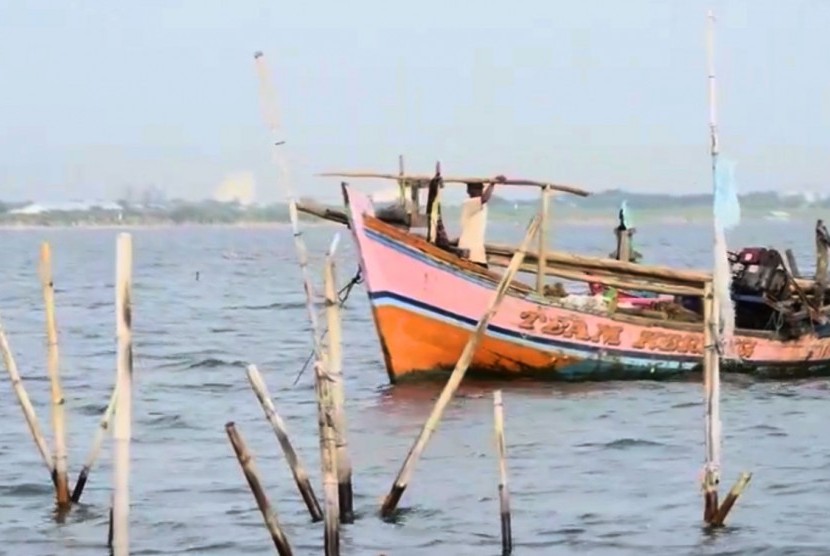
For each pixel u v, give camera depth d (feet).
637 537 138.00
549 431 197.47
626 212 268.41
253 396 240.73
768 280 251.80
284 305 490.08
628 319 239.50
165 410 223.71
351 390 242.37
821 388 244.42
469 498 153.79
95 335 371.15
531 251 237.66
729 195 137.69
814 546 134.21
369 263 224.94
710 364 139.44
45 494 156.76
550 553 132.67
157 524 143.64
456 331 229.86
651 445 187.21
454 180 230.27
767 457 179.32
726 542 135.95
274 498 154.51
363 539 136.36
